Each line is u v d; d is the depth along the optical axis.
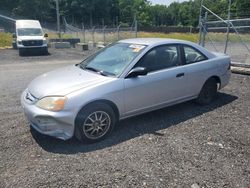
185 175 3.58
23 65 14.51
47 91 4.38
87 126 4.39
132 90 4.79
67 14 101.62
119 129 5.00
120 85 4.64
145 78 4.95
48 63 15.44
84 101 4.27
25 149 4.27
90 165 3.80
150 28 71.94
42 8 89.31
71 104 4.19
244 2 35.00
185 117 5.58
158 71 5.18
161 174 3.59
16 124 5.26
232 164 3.84
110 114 4.60
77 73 5.01
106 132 4.61
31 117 4.36
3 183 3.41
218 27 12.62
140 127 5.08
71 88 4.39
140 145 4.38
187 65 5.67
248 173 3.63
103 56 5.49
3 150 4.24
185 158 3.98
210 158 3.99
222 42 17.41
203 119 5.48
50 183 3.40
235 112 5.89
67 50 24.08
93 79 4.66
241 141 4.54
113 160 3.93
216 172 3.65
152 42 5.37
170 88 5.35
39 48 21.31
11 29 67.38
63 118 4.16
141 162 3.87
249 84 8.38
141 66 4.97
